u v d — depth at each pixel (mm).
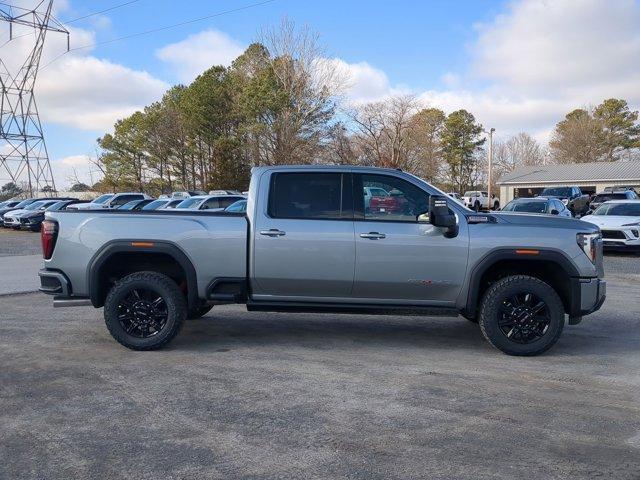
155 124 57562
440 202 5863
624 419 4539
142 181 62875
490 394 5086
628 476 3631
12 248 20391
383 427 4371
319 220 6328
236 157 48500
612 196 27188
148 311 6438
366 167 6461
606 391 5184
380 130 41219
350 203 6355
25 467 3752
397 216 6332
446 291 6285
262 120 45656
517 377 5570
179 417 4566
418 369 5812
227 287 6438
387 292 6348
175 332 6414
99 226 6395
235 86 51250
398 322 8102
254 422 4465
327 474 3646
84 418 4559
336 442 4105
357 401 4906
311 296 6449
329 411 4684
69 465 3777
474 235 6195
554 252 6160
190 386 5289
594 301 6262
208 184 50375
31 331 7500
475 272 6203
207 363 6016
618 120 73000
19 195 59969
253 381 5430
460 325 7922
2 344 6824
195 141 56469
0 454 3938
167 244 6336
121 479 3594
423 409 4730
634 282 12016
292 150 43312
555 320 6145
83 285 6469
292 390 5176
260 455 3910
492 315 6195
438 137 71938
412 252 6211
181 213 6484
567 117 80562
